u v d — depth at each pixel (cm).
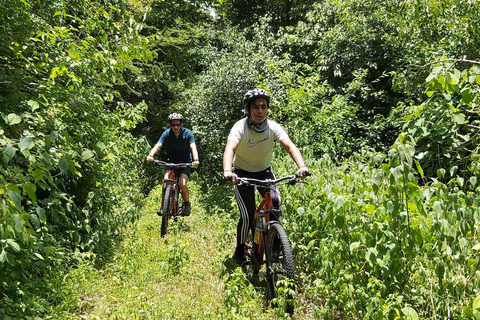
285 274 378
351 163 560
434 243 362
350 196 403
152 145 1867
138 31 480
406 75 798
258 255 436
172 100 1930
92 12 525
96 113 537
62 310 387
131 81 1670
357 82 1135
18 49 441
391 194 331
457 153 389
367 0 1330
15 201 250
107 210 620
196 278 488
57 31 482
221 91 1231
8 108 387
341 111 1020
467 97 335
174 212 727
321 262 415
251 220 436
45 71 450
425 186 363
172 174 732
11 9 443
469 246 337
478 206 342
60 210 488
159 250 593
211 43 1870
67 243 509
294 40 1470
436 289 350
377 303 320
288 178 389
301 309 396
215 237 659
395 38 1185
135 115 731
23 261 350
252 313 379
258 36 1505
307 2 2058
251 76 1191
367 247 356
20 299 360
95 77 581
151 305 389
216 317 381
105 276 500
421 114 385
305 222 472
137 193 996
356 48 1298
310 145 919
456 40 788
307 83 971
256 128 422
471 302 316
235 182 386
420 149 420
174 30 1933
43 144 320
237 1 2459
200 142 1459
